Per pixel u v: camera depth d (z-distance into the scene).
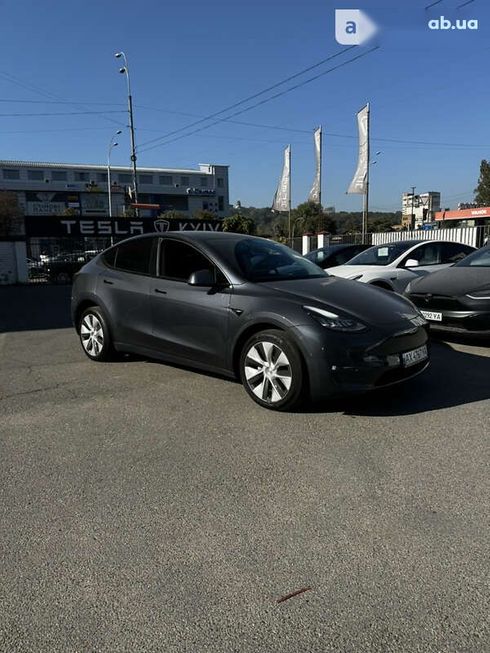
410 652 1.95
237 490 3.20
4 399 5.08
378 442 3.84
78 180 95.56
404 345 4.39
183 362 5.32
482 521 2.80
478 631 2.04
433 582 2.33
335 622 2.11
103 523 2.87
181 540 2.69
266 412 4.51
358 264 10.05
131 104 33.56
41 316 11.52
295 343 4.29
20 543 2.69
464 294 6.72
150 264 5.69
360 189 26.64
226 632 2.07
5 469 3.54
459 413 4.39
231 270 4.93
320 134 29.55
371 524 2.79
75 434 4.14
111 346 6.20
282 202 32.81
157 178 101.62
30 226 24.19
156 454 3.74
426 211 77.06
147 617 2.16
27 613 2.19
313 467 3.47
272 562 2.50
